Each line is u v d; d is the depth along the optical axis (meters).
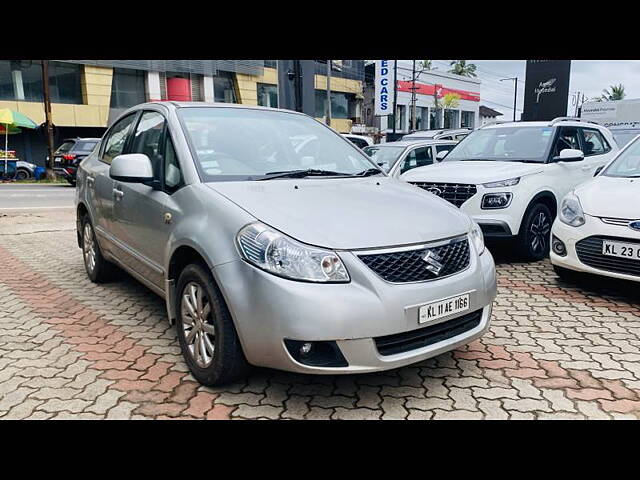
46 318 4.09
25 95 26.44
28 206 11.99
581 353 3.42
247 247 2.60
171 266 3.16
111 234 4.29
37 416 2.64
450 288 2.75
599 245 4.32
